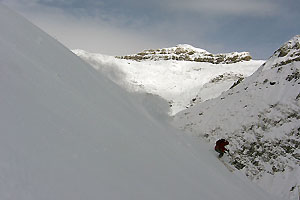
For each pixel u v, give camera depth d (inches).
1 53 120.3
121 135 141.6
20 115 84.7
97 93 196.4
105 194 80.8
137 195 94.9
